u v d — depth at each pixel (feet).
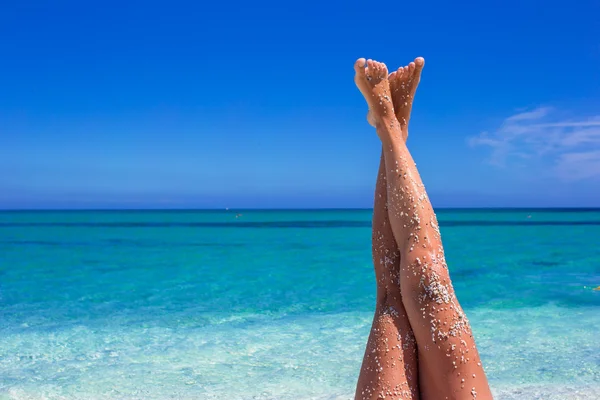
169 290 43.91
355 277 51.08
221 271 56.24
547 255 69.97
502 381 20.39
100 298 40.06
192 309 35.68
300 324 30.66
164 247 89.10
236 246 91.04
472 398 9.98
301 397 19.17
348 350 24.99
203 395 19.43
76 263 64.28
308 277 51.29
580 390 19.30
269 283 47.55
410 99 11.35
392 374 10.28
